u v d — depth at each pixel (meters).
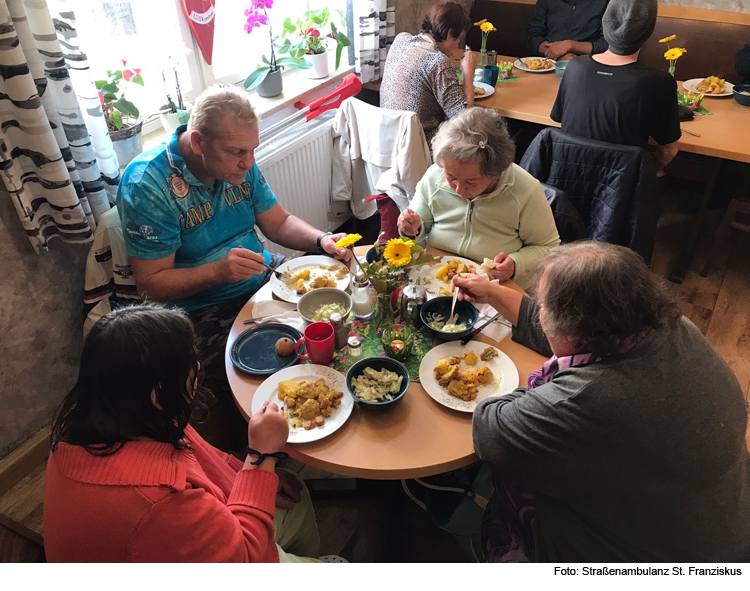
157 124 2.35
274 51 2.69
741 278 2.85
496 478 1.26
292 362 1.34
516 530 1.23
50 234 1.78
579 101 2.35
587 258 0.94
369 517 1.75
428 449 1.14
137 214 1.57
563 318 0.95
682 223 3.28
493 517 1.30
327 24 2.94
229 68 2.63
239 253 1.59
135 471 0.86
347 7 3.02
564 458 0.97
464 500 1.51
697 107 2.65
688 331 1.00
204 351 1.76
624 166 2.10
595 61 2.31
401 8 3.49
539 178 2.36
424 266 1.68
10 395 1.86
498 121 1.54
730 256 3.00
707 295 2.74
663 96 2.19
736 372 2.32
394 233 1.96
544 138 2.26
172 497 0.87
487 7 4.07
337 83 3.02
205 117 1.48
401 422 1.21
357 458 1.13
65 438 0.88
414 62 2.56
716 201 3.34
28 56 1.51
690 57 3.48
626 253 0.96
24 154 1.61
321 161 2.76
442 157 1.55
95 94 1.70
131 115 1.93
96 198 1.83
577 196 2.30
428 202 1.81
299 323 1.47
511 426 1.03
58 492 0.86
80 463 0.86
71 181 1.69
